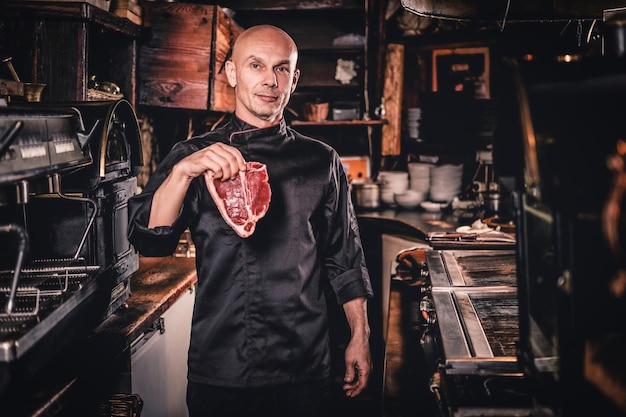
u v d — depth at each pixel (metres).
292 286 2.27
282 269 2.27
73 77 3.10
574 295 1.26
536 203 1.45
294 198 2.32
